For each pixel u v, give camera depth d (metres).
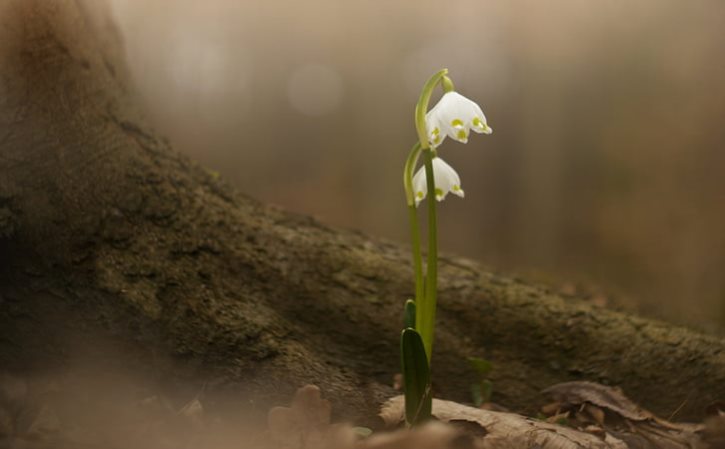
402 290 0.73
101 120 0.68
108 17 0.71
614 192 2.40
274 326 0.67
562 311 0.74
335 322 0.70
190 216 0.69
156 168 0.69
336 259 0.73
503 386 0.71
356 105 3.43
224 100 3.85
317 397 0.64
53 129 0.66
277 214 0.74
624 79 2.55
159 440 0.62
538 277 1.23
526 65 2.79
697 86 2.17
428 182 0.63
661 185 2.22
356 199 3.20
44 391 0.64
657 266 1.84
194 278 0.67
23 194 0.65
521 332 0.73
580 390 0.69
